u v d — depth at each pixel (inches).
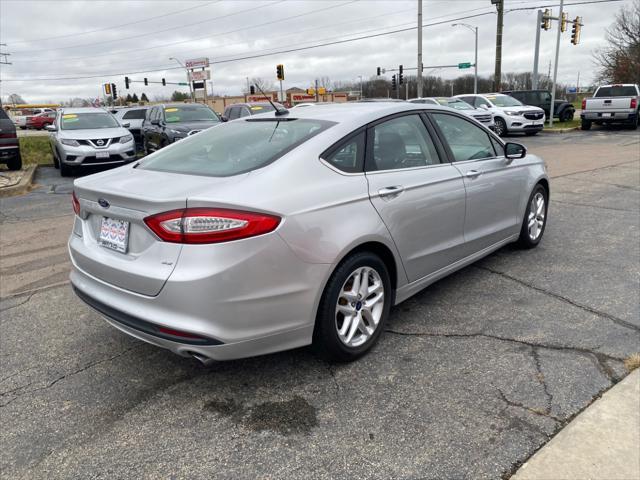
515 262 196.2
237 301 102.3
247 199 103.1
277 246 105.2
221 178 113.0
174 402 114.5
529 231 206.5
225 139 140.0
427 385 117.0
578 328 140.8
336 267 118.2
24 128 1910.7
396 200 132.2
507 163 185.2
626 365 120.3
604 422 99.5
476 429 101.0
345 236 116.6
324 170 119.6
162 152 148.1
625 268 185.2
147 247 106.5
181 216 100.4
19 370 129.7
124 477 92.5
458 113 169.5
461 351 131.5
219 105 2753.4
